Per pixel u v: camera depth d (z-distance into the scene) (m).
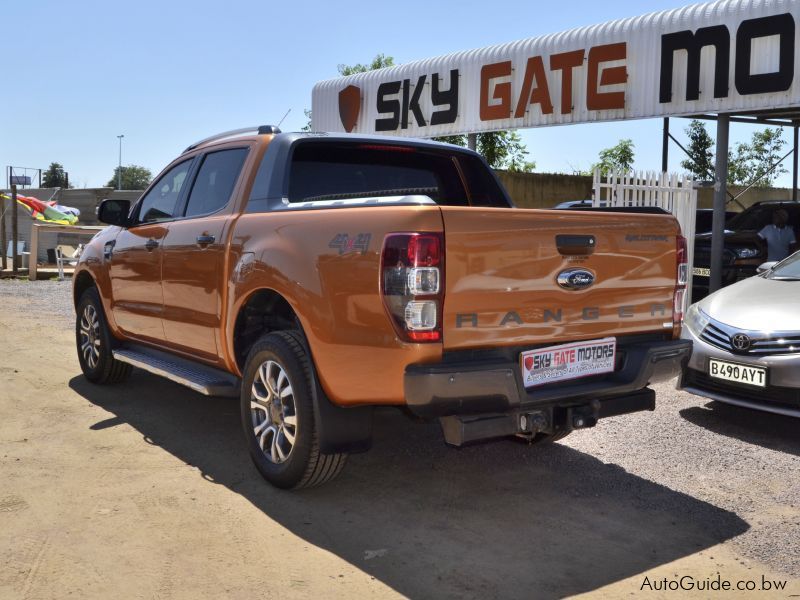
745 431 5.42
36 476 4.26
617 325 3.93
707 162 22.08
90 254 6.35
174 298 5.02
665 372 4.06
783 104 9.76
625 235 3.92
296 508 3.89
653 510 3.96
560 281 3.67
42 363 7.39
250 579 3.13
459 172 5.39
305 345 3.89
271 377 4.09
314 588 3.07
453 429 3.50
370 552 3.40
